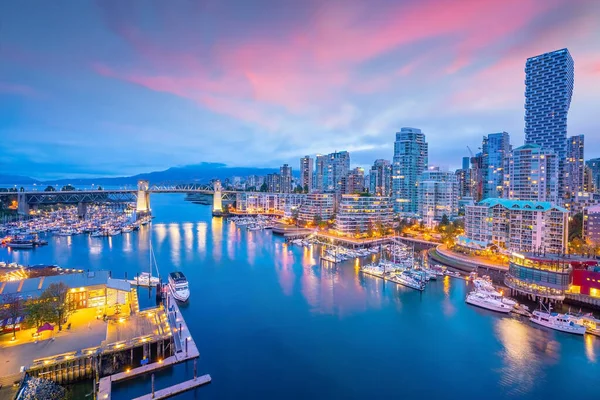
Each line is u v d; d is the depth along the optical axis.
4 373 67.50
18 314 86.44
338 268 171.62
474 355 88.25
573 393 73.75
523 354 88.75
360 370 81.38
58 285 92.81
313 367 82.19
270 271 164.75
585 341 95.00
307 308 116.94
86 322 91.56
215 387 73.50
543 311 112.81
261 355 86.69
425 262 180.50
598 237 182.12
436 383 76.94
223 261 185.00
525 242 175.12
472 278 150.50
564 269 120.94
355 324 105.19
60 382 71.38
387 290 136.62
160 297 120.75
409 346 92.38
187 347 87.00
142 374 75.88
